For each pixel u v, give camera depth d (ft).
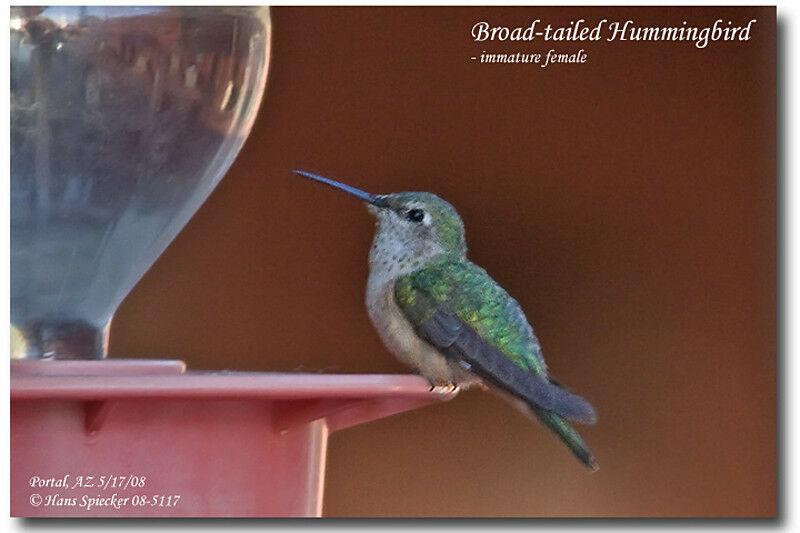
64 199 18.62
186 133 18.95
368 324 29.86
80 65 18.24
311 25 30.81
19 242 18.61
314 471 17.75
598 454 31.81
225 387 14.38
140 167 18.85
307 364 29.30
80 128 18.44
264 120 30.45
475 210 31.30
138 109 18.61
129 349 28.30
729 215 32.40
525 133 31.91
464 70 31.42
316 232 30.40
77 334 19.11
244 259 29.73
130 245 19.24
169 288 29.09
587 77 32.09
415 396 16.44
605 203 32.24
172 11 18.51
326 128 30.73
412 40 31.40
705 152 32.48
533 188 31.71
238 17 18.94
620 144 32.35
